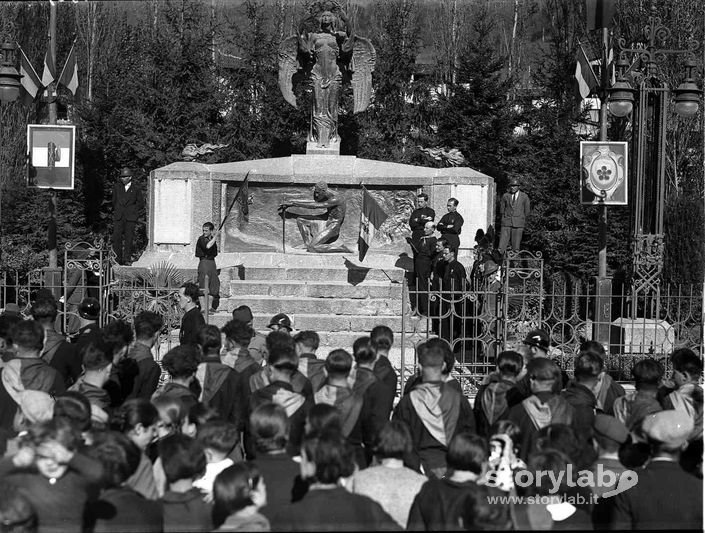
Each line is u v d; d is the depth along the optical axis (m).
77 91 20.11
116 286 18.11
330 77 21.25
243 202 19.31
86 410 6.38
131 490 5.63
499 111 29.69
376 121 31.52
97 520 5.46
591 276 26.80
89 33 32.66
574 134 29.52
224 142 30.41
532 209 28.23
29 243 27.56
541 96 31.14
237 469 5.29
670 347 17.78
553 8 32.72
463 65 30.17
